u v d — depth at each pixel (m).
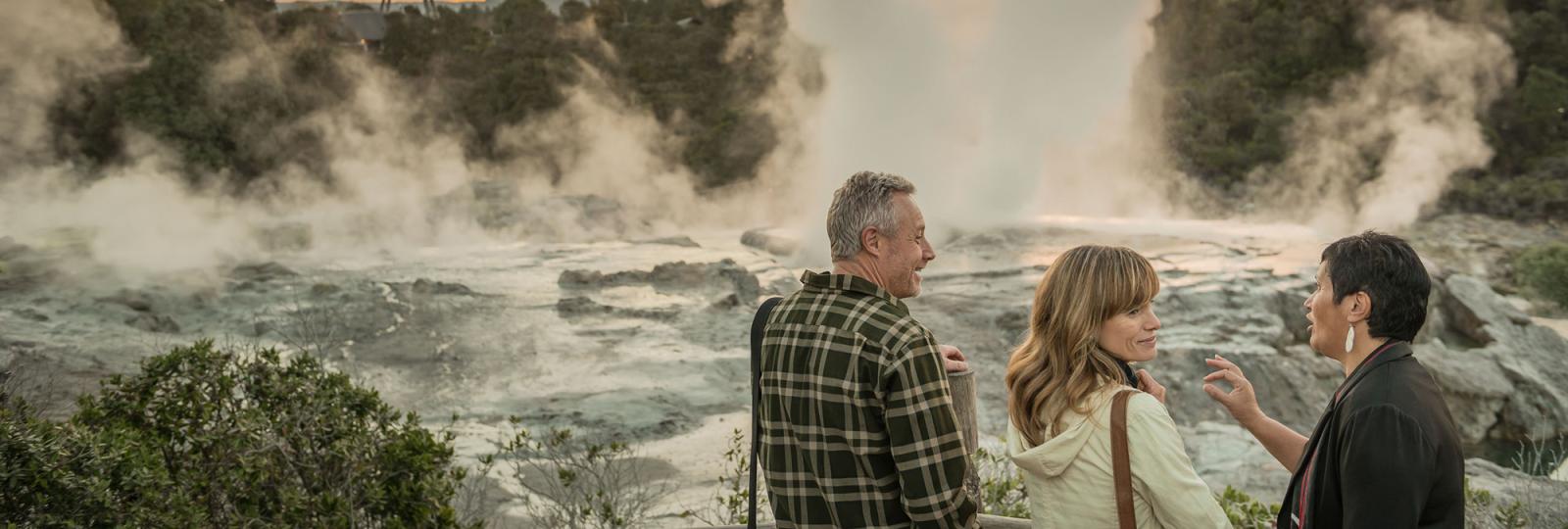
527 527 7.04
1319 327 1.99
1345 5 42.16
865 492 2.00
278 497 4.08
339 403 4.41
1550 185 33.78
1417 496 1.71
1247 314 15.69
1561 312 24.27
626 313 17.19
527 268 22.42
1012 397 2.16
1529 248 27.34
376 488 4.24
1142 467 1.90
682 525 7.29
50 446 3.30
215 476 4.03
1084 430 1.98
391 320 16.38
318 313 16.25
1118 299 1.98
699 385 12.94
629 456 9.70
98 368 12.07
